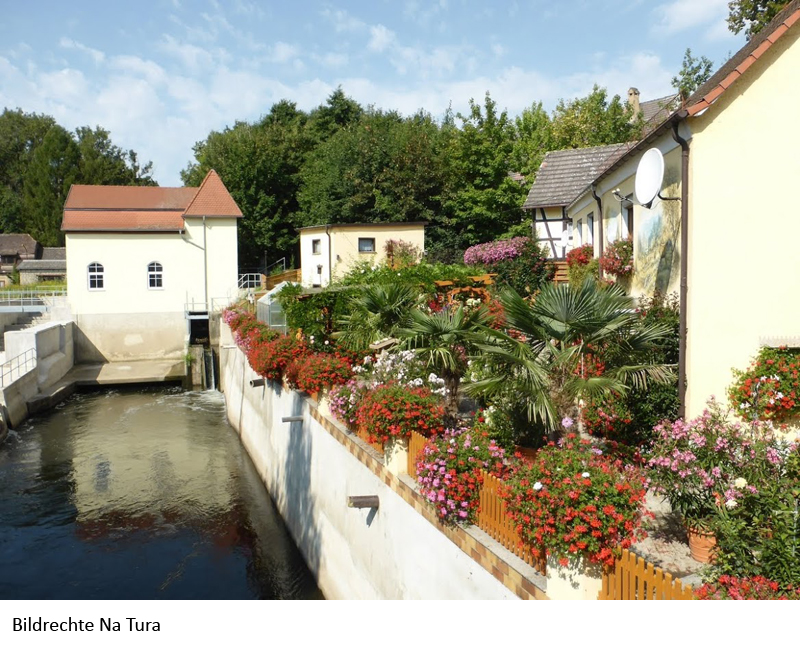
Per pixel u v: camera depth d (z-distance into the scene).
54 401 27.86
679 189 9.88
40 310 34.31
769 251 9.29
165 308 36.06
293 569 13.26
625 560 5.09
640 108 41.16
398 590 8.43
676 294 10.19
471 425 10.34
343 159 40.50
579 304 7.77
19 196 71.69
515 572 5.87
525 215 33.69
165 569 13.33
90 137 67.75
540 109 45.12
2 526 15.51
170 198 38.75
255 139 47.12
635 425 9.58
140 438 23.03
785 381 8.80
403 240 30.98
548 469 5.67
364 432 10.17
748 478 6.04
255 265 48.00
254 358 17.33
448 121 53.47
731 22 18.23
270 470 17.56
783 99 9.20
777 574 4.75
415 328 10.55
